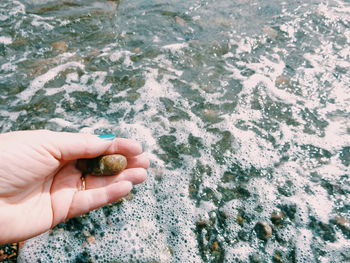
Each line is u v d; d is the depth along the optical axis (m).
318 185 0.22
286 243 0.19
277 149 0.24
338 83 0.28
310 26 0.34
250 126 0.25
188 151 0.24
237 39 0.33
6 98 0.28
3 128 0.25
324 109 0.26
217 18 0.36
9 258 0.19
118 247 0.19
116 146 0.20
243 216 0.21
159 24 0.35
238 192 0.22
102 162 0.19
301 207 0.21
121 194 0.19
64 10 0.37
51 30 0.34
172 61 0.31
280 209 0.21
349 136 0.24
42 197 0.19
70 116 0.27
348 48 0.31
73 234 0.20
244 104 0.27
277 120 0.26
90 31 0.35
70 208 0.19
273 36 0.33
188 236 0.20
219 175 0.23
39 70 0.30
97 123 0.26
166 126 0.26
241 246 0.19
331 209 0.20
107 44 0.33
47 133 0.18
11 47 0.32
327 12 0.36
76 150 0.19
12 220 0.17
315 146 0.24
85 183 0.20
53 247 0.19
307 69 0.30
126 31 0.35
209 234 0.20
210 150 0.24
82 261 0.19
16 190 0.17
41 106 0.27
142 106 0.27
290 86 0.28
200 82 0.29
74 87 0.29
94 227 0.20
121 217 0.21
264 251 0.19
